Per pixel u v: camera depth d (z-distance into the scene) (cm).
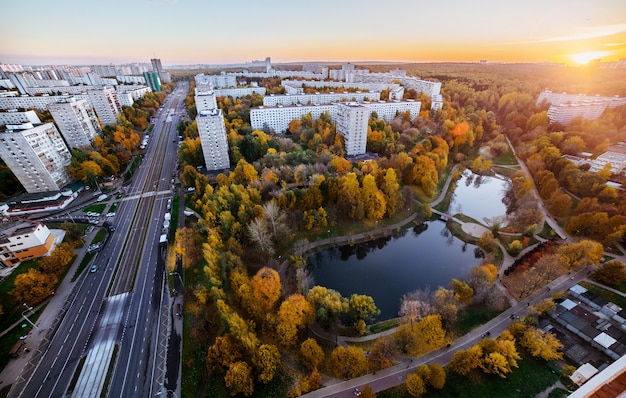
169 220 14388
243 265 10981
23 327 9356
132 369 8212
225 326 8650
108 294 10550
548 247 12606
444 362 8419
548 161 18625
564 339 8844
